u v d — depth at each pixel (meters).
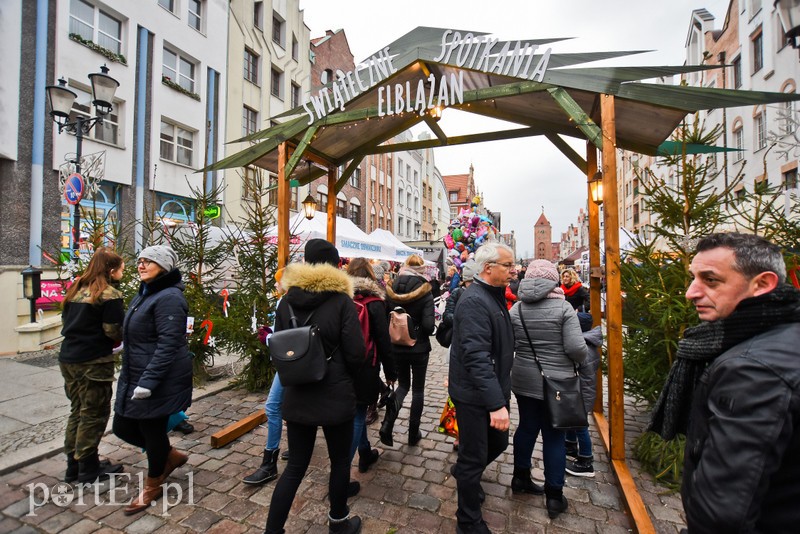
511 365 2.28
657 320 3.26
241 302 5.01
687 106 2.70
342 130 4.50
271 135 4.34
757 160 11.70
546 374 2.42
